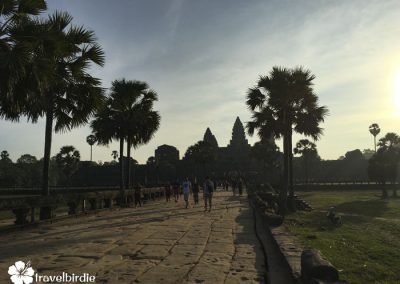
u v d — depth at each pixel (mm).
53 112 17297
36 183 103375
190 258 8266
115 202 25906
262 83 27031
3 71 11430
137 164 114562
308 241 11406
